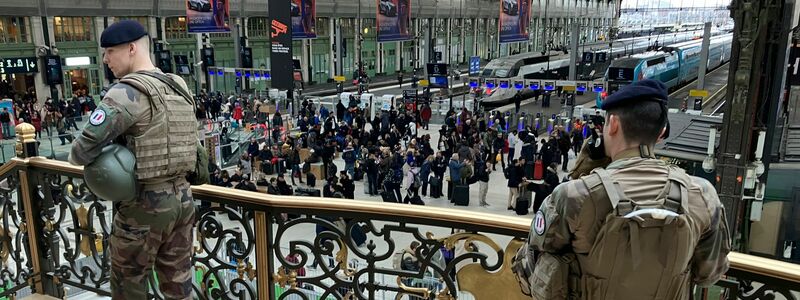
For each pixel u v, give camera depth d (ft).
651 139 4.90
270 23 69.56
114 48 7.32
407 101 107.24
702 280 5.23
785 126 35.19
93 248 10.35
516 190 54.60
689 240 4.64
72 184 10.33
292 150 68.18
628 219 4.55
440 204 57.16
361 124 88.94
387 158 58.95
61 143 54.19
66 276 10.85
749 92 25.27
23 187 10.91
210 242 25.53
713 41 155.74
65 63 103.14
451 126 83.41
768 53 24.88
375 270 8.23
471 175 56.65
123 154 7.10
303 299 8.82
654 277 4.71
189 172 8.46
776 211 34.22
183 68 120.98
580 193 4.82
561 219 4.94
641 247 4.61
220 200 9.07
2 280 11.82
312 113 92.68
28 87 100.32
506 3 101.76
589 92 152.97
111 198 7.12
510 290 7.57
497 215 7.52
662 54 107.55
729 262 5.77
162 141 7.39
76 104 89.25
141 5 113.91
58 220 10.70
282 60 69.62
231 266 9.30
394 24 105.09
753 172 25.71
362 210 8.07
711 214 4.83
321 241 8.54
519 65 118.11
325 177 66.28
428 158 58.80
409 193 57.00
